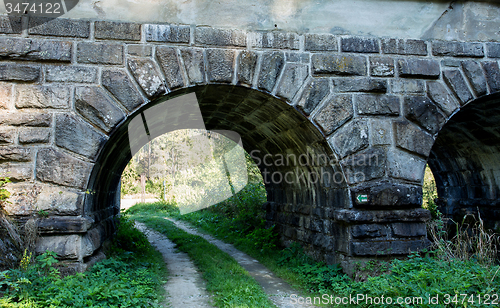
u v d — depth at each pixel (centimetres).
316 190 734
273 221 1015
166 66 548
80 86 523
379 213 584
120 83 532
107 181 745
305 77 593
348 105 601
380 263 578
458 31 653
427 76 627
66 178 507
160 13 560
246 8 590
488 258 582
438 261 539
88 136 519
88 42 532
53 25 526
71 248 492
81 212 507
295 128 665
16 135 503
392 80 619
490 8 668
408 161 607
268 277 699
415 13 645
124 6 550
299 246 814
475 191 993
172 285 621
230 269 706
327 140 592
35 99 511
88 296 432
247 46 580
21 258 467
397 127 609
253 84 576
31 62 518
